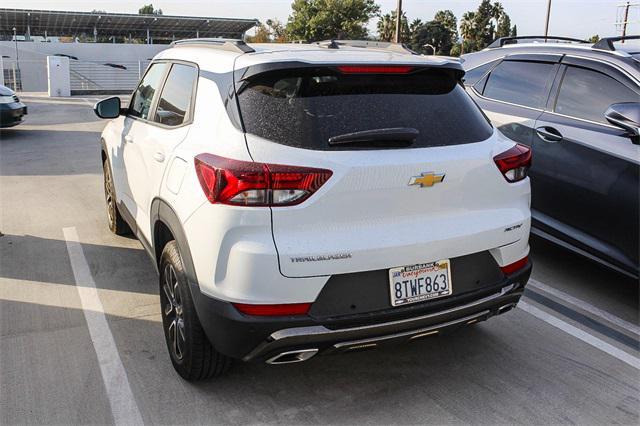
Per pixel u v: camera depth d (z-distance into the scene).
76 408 2.84
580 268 4.82
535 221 4.67
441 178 2.62
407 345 3.49
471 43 75.88
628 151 3.97
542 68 4.90
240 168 2.41
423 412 2.85
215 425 2.73
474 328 3.73
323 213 2.44
